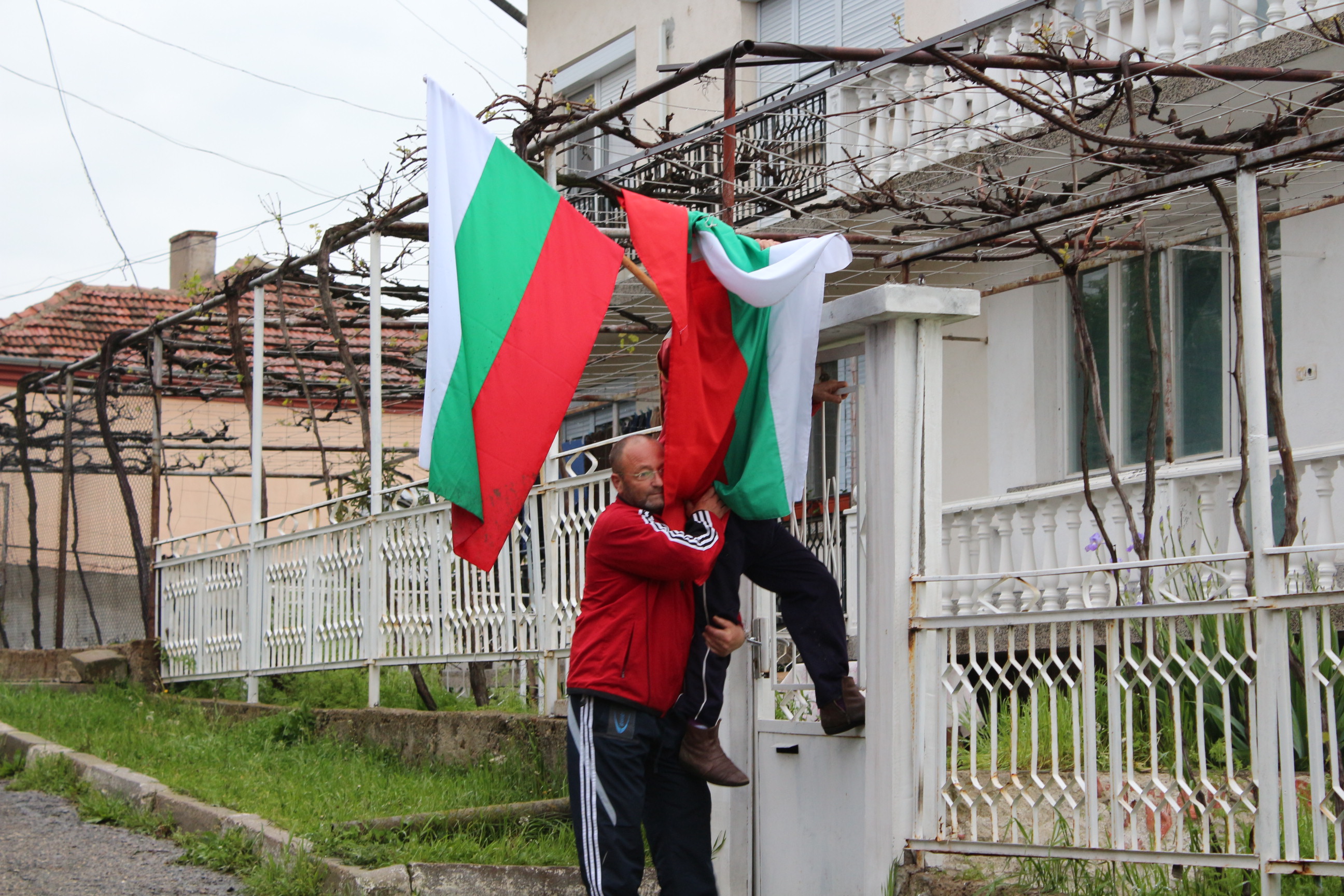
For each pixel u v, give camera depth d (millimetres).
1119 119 8125
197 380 15188
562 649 7375
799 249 4715
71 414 14398
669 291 4477
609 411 16203
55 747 8500
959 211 9102
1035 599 8078
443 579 8547
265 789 6992
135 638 14227
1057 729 4504
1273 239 9008
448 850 5629
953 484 11461
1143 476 7867
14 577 15094
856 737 4992
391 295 11367
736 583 4762
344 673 11688
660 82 7848
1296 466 7387
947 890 4508
